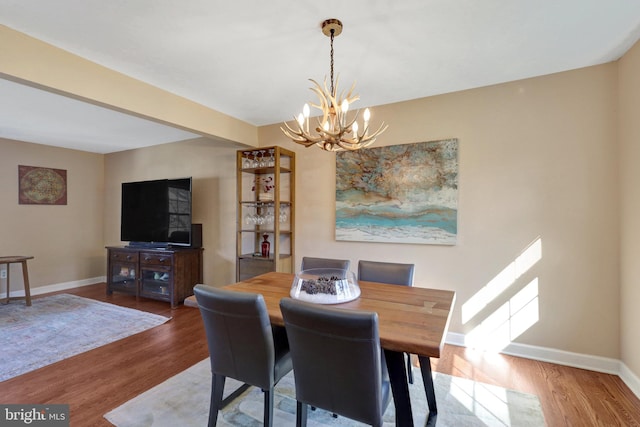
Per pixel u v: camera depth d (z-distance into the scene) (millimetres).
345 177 3262
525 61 2275
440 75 2492
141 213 4543
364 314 1156
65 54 2090
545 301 2490
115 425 1741
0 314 3617
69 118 3414
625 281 2178
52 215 4781
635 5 1657
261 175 3885
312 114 3447
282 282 2230
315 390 1344
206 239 4320
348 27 1850
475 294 2725
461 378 2252
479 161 2709
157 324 3316
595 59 2254
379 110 3117
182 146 4523
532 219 2527
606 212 2305
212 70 2391
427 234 2883
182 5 1644
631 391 2059
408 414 1346
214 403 1650
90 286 5082
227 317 1492
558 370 2348
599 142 2324
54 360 2496
